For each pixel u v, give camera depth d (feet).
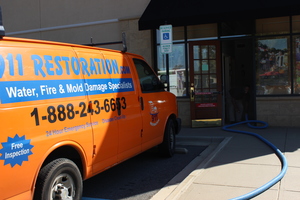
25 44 12.76
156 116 21.98
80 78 15.14
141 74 21.31
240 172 19.02
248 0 30.89
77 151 14.61
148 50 37.06
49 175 12.62
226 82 42.04
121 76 18.66
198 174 18.86
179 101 36.73
